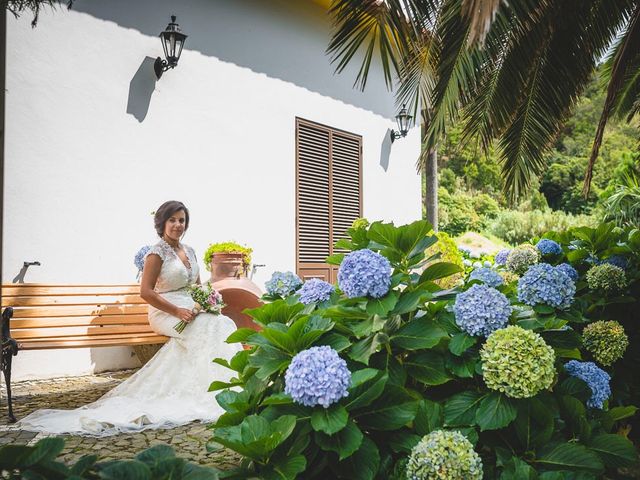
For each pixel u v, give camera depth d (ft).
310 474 5.46
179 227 13.38
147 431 10.12
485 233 78.28
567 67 16.76
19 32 14.96
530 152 18.28
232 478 5.27
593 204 81.71
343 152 25.63
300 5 23.48
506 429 5.83
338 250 24.88
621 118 26.58
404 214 29.22
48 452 3.76
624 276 9.71
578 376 6.79
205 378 12.19
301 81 23.44
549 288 6.61
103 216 16.48
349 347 6.08
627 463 5.76
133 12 17.52
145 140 17.65
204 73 19.49
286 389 5.19
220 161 19.86
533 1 13.10
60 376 15.52
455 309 5.97
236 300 16.44
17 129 14.80
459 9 13.26
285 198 22.40
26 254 14.84
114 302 14.78
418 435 5.65
